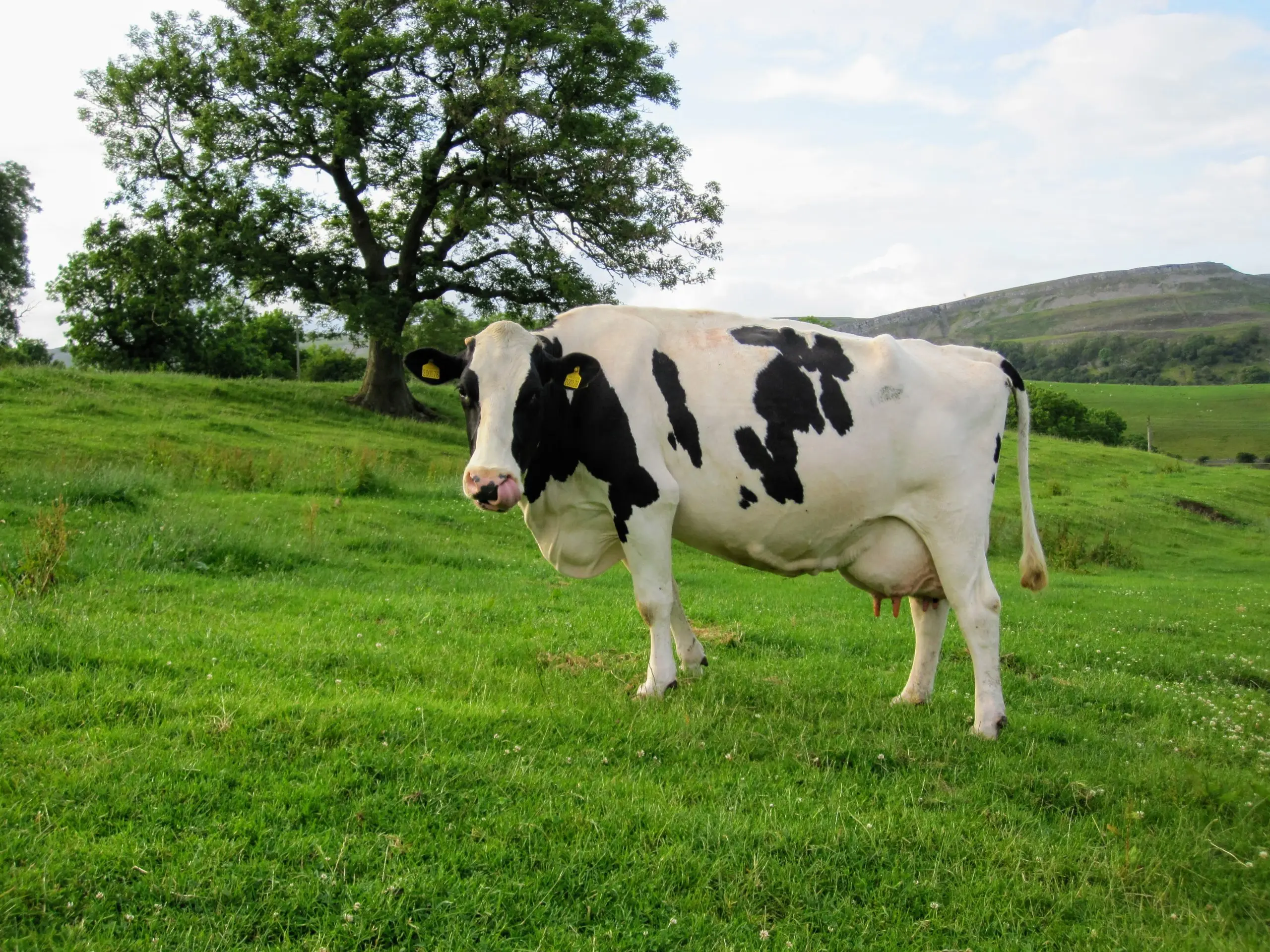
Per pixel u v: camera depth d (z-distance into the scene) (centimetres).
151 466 1647
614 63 3155
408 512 1597
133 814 394
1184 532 3036
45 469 1422
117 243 3091
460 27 2972
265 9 3098
